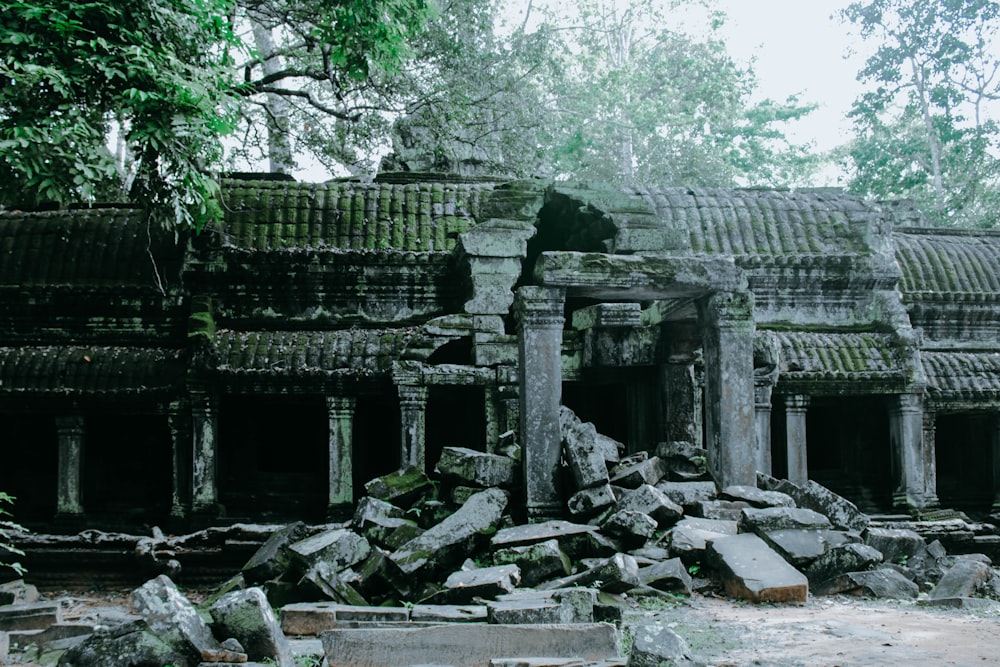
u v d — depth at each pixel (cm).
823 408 1964
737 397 1259
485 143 2766
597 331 1498
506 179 2022
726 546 1029
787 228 1891
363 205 1828
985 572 1037
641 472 1203
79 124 1202
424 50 2278
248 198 1809
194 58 1373
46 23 1192
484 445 1562
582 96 3509
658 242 1517
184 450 1642
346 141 2492
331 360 1622
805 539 1059
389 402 1800
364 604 977
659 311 1463
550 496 1173
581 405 1759
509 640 724
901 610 929
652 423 1536
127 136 1294
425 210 1833
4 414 1717
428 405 1775
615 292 1270
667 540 1075
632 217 1522
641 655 636
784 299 1848
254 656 697
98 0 1254
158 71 1264
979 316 1969
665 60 3775
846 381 1744
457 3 2398
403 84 2284
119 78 1279
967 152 3469
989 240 2166
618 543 1070
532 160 2853
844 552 1043
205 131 1312
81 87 1270
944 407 1825
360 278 1736
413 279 1748
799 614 902
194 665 680
